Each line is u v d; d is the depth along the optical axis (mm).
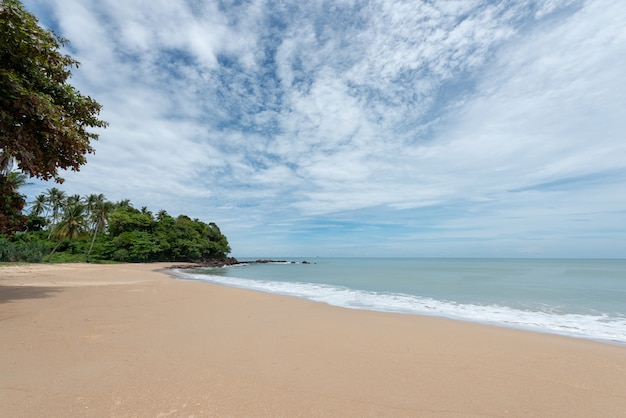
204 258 68250
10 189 10055
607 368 4902
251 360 4688
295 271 42656
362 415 3152
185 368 4238
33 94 7426
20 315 7035
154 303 9867
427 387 3955
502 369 4715
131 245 53969
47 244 49250
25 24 7410
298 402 3379
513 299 14164
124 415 2926
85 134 10422
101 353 4699
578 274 34344
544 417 3281
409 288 19016
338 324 7598
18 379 3633
